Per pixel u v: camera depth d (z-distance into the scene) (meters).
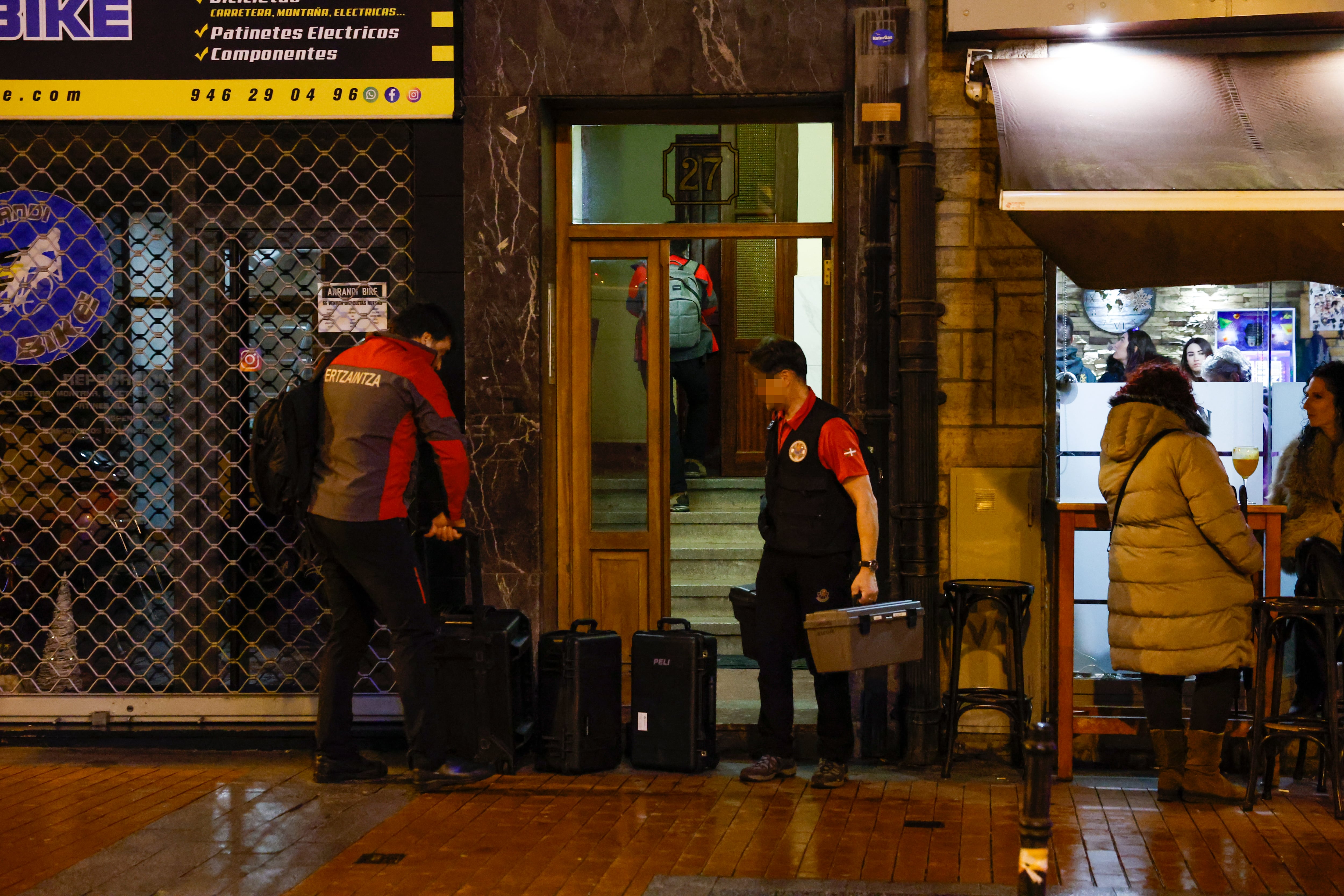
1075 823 4.73
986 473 5.74
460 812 4.85
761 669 5.30
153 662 6.10
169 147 5.98
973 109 5.71
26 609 6.12
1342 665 5.27
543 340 5.92
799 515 5.13
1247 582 5.02
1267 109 5.19
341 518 4.98
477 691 5.35
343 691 5.29
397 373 5.04
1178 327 5.75
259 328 6.05
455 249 5.85
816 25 5.71
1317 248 4.82
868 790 5.18
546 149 5.98
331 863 4.25
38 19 5.82
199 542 6.05
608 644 5.46
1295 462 5.54
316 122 5.91
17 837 4.55
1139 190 4.76
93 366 6.08
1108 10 5.48
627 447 6.33
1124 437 5.14
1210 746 5.02
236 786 5.25
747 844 4.45
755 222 6.25
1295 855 4.34
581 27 5.78
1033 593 5.53
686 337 7.54
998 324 5.73
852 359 5.71
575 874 4.13
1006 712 5.40
